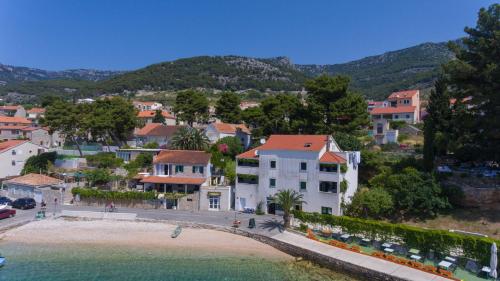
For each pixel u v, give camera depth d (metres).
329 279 39.66
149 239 50.78
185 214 61.16
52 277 38.69
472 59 57.53
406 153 76.94
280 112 87.69
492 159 61.06
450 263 39.00
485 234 47.56
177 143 81.31
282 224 55.19
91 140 111.81
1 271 39.91
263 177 61.72
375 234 47.81
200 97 121.31
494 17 55.47
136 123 102.00
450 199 54.47
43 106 171.88
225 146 80.44
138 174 73.06
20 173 88.81
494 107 54.94
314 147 58.84
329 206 56.34
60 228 54.62
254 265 43.03
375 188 57.91
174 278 39.06
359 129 79.69
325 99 77.31
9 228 53.88
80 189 68.06
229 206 64.56
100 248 47.41
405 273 38.06
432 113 72.00
